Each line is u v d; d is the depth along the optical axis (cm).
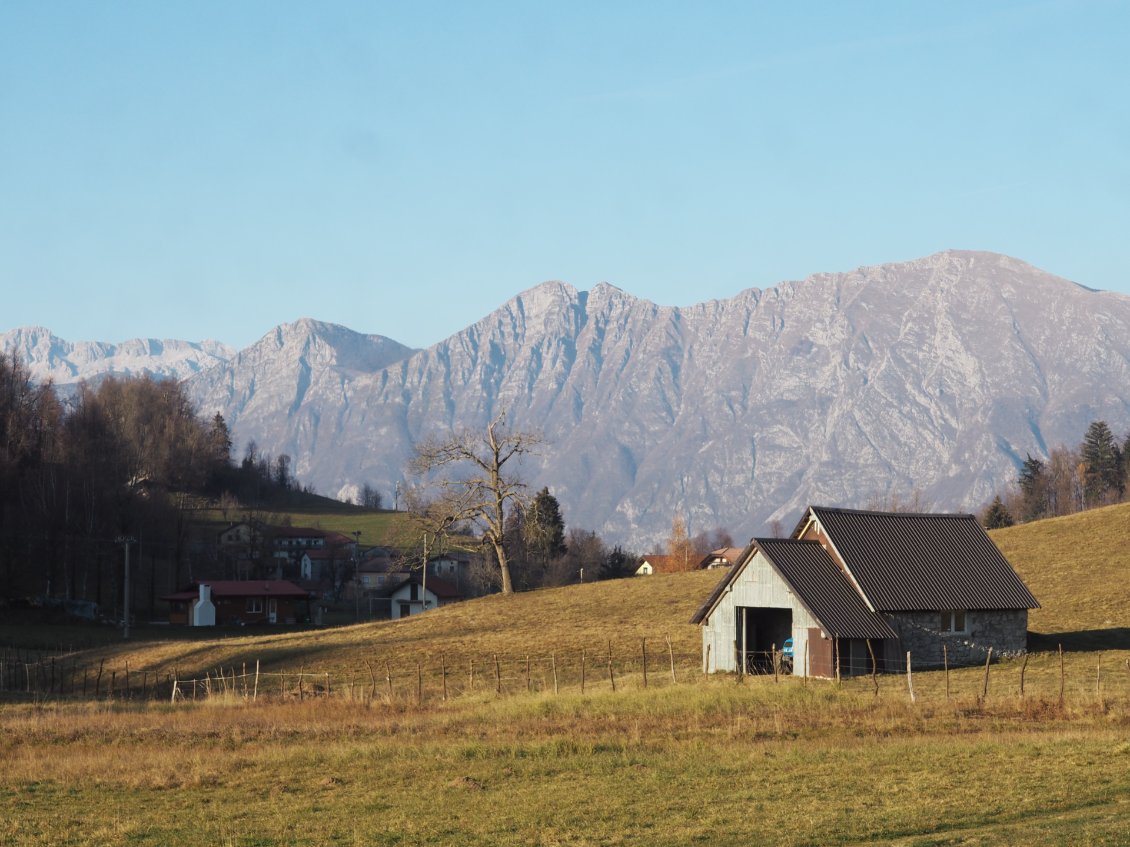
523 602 9944
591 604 9469
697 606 8888
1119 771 2772
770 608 6222
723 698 4253
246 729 3891
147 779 2998
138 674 7588
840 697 4334
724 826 2352
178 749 3522
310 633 9375
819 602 5897
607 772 3000
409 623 9431
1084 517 10525
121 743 3678
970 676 5575
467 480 10838
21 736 3778
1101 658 6050
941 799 2538
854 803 2533
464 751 3284
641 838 2270
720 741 3453
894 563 6238
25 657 8600
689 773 2944
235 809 2656
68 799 2803
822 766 2966
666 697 4316
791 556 6153
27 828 2473
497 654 7344
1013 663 6038
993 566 6494
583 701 4306
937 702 4191
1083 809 2423
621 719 3925
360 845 2270
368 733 3794
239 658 7931
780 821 2377
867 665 5950
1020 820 2345
